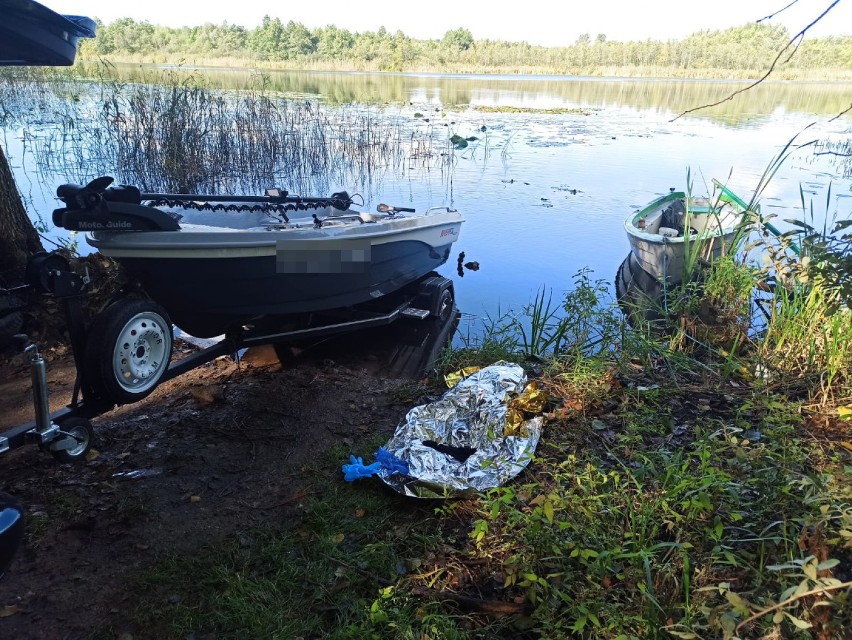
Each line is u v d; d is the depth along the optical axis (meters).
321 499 3.00
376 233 4.56
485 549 2.61
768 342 4.61
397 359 4.94
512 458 3.19
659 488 2.79
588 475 2.85
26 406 3.87
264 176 11.30
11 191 4.98
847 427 3.45
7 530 2.02
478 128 16.53
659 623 2.10
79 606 2.35
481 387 3.71
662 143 15.30
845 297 3.43
